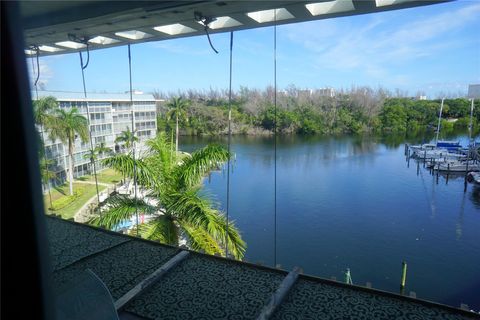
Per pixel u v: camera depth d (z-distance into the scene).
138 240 3.32
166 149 4.87
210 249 4.25
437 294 9.09
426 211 12.88
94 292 1.72
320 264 10.95
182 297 2.29
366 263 10.77
